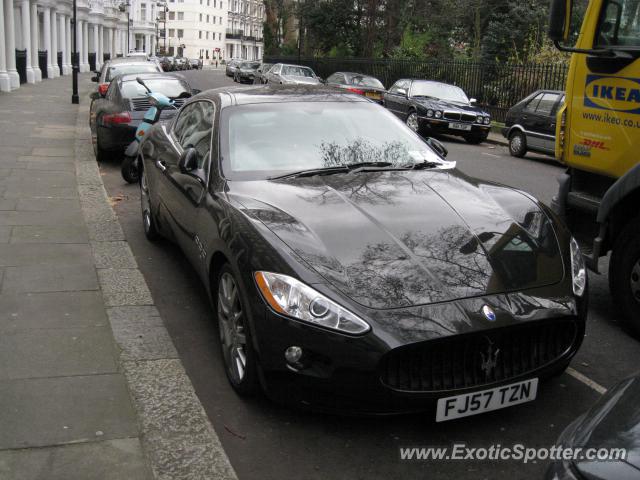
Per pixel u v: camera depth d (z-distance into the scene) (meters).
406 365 3.01
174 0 122.06
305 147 4.56
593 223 5.01
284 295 3.13
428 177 4.30
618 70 4.59
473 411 3.08
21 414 3.29
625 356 4.23
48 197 8.18
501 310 3.08
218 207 3.98
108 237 6.50
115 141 10.94
